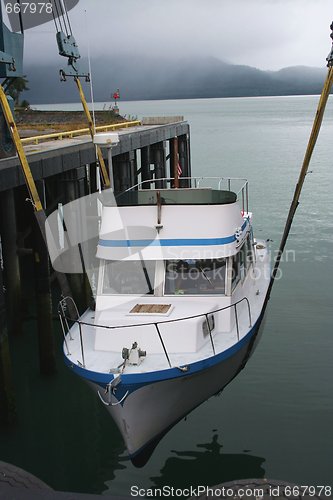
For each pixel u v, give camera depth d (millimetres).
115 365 8453
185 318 8797
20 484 4723
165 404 8805
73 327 9953
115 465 9992
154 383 8281
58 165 14086
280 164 50344
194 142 76250
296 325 15180
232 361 9484
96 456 10289
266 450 9977
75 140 20156
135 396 8328
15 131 9742
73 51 12711
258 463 9641
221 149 65750
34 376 13320
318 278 19016
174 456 9984
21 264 19094
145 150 22828
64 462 10133
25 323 16156
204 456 9922
